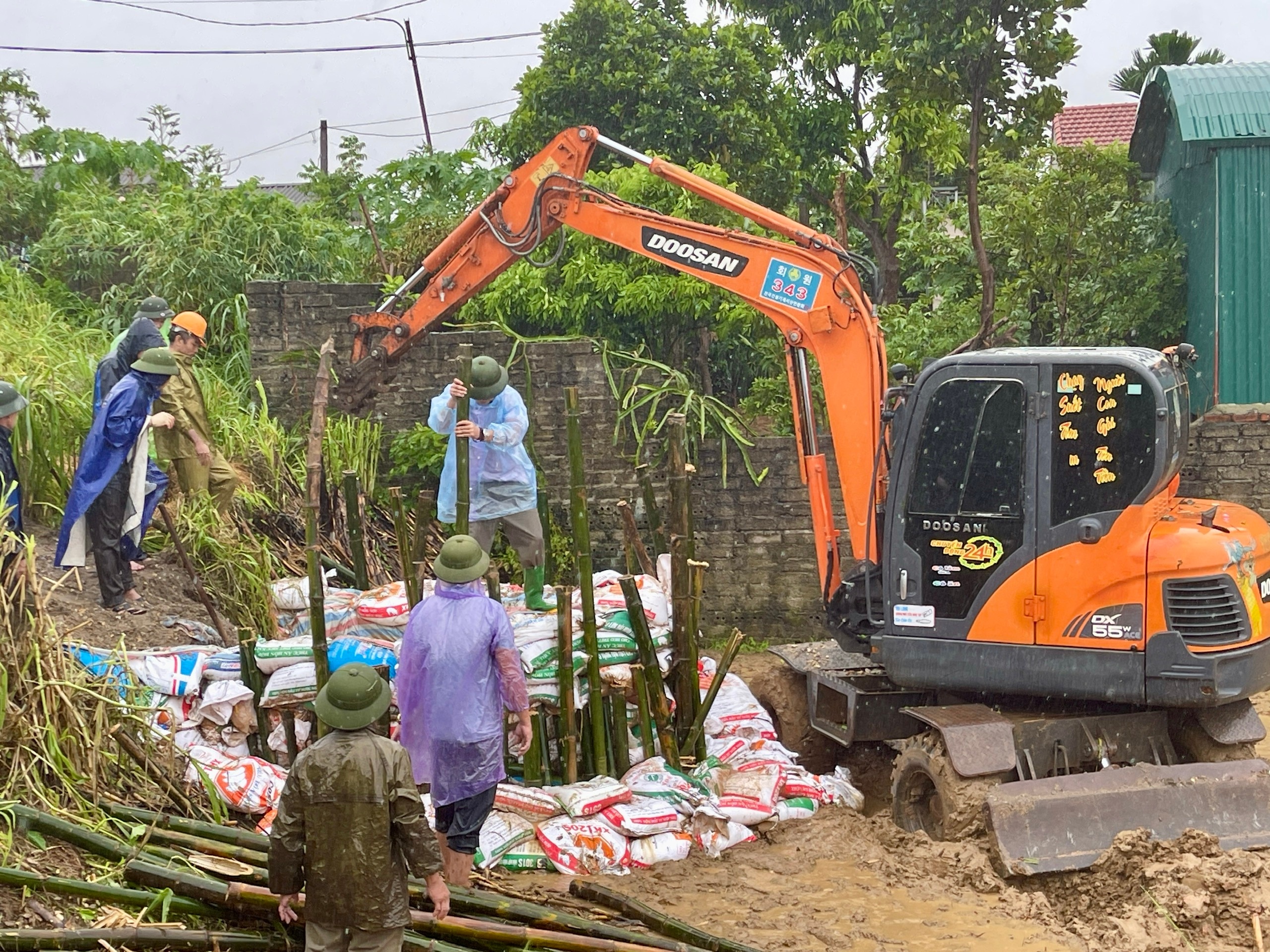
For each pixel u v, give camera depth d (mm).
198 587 6875
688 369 11617
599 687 6387
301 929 4402
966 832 5824
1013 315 11180
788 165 14062
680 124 13344
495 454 6797
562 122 13758
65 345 9266
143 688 5523
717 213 10898
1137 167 12500
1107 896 5422
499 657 4852
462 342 10008
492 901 4746
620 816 5941
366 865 3832
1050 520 6055
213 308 10859
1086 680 6012
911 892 5555
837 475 9992
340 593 6684
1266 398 10547
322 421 6340
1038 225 11734
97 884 4367
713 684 6742
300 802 3844
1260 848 5590
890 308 13008
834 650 7855
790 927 5203
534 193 7348
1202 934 5062
